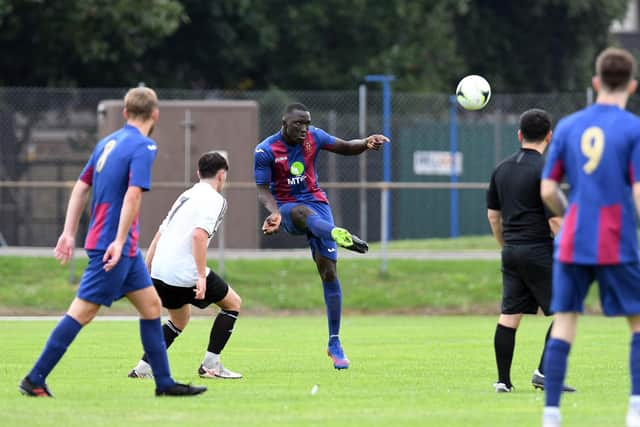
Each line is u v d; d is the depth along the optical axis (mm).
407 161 76062
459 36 112938
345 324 50406
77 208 24016
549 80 116062
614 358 35000
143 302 24047
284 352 36562
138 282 23859
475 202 79438
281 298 57938
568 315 20453
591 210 20000
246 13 95375
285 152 31062
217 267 60438
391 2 98438
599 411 22969
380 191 76062
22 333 43156
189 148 64438
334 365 31141
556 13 114188
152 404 23547
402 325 49875
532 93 115938
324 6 96625
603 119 20141
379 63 96688
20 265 59656
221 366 29328
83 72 91000
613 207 19922
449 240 71438
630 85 20406
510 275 26250
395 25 99688
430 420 21531
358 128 71812
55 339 23969
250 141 64750
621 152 19875
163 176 64312
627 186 20094
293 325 49406
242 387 27078
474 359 34594
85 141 67875
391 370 31328
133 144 23266
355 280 60156
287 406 23484
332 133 71375
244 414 22312
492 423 21156
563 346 20297
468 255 64438
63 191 68000
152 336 24453
